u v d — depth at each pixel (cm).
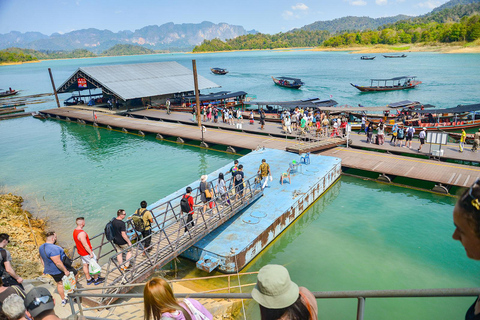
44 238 1852
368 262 1568
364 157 2772
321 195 2283
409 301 1306
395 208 2086
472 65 11556
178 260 1570
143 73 6053
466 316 124
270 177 2031
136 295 626
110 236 1171
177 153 3434
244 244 1537
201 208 1514
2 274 838
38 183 2761
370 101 6066
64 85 6016
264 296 180
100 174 2912
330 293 193
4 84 12281
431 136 2652
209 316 297
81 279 1205
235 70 14112
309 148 2772
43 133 4584
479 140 2736
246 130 3847
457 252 1614
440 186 2239
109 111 5438
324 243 1739
